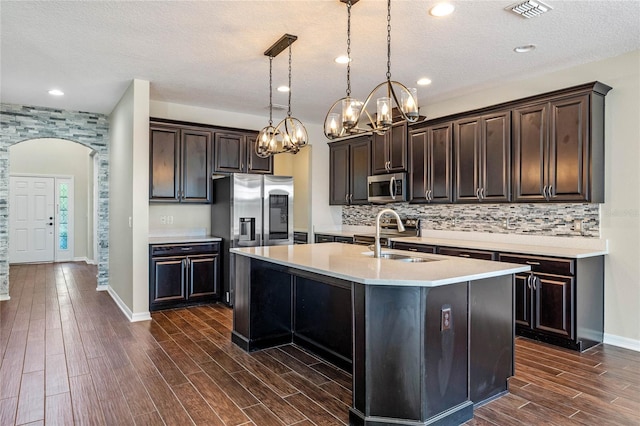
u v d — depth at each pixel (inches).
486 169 168.2
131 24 115.6
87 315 177.0
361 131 112.7
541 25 115.6
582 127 138.7
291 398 101.0
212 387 106.6
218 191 209.9
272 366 121.3
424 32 120.6
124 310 184.4
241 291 139.0
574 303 133.1
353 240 224.1
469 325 92.7
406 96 100.4
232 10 107.6
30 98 195.9
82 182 353.7
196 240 193.5
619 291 140.3
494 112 165.5
